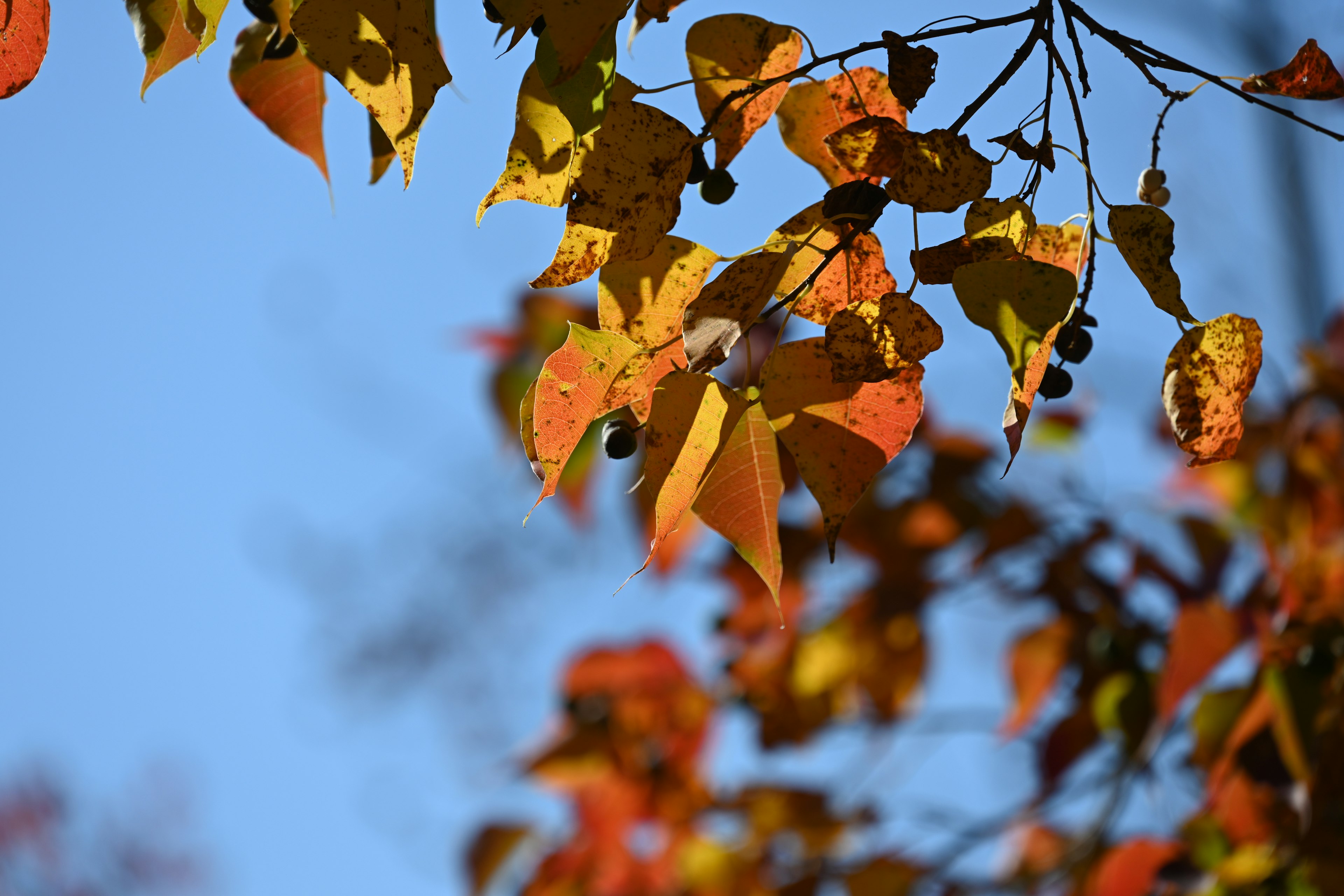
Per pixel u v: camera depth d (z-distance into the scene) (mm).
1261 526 2230
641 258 1434
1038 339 1392
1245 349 1428
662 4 1488
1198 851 1926
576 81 1411
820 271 1427
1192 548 2203
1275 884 1797
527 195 1430
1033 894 2289
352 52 1432
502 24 1413
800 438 1441
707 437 1423
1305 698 1773
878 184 1468
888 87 1485
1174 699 1795
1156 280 1429
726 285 1427
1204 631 1798
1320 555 2068
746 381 1443
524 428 1432
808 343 1438
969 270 1400
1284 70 1441
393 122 1435
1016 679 2330
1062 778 2260
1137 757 2119
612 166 1433
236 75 1557
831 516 1438
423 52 1434
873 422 1440
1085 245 1452
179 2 1462
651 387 1449
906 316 1418
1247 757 1854
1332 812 1780
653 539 1423
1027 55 1434
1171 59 1440
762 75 1501
